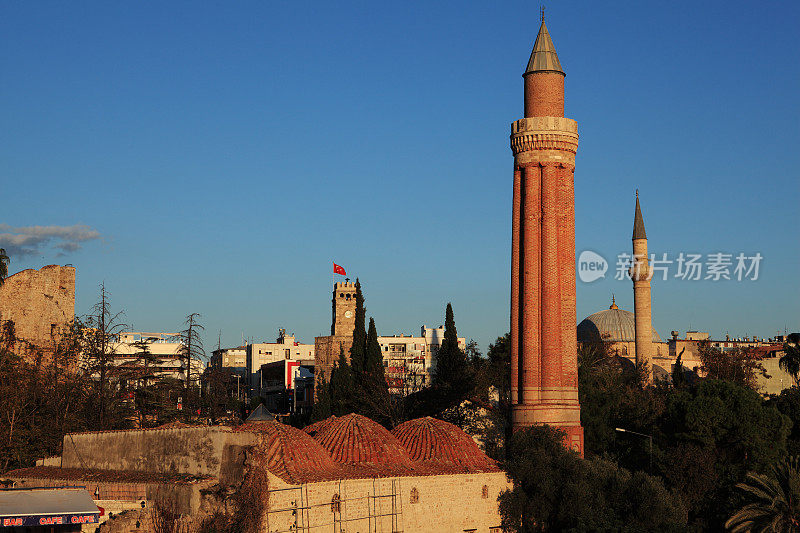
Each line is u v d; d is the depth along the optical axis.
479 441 86.81
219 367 184.12
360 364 105.19
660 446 81.75
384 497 56.00
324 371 141.12
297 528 49.72
